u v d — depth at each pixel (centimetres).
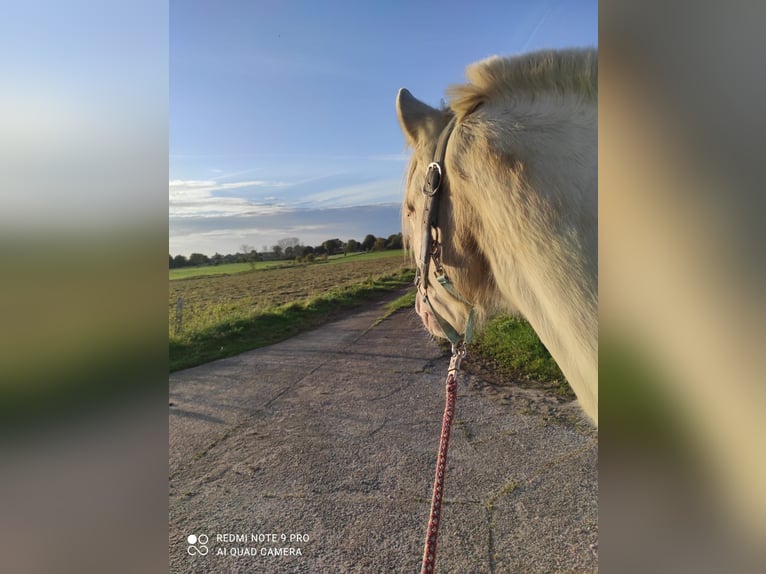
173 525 262
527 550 232
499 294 137
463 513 264
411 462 325
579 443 342
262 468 324
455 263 136
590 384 101
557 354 115
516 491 283
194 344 736
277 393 484
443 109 145
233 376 555
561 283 100
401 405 435
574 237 97
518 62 115
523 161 104
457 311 152
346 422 400
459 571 221
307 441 364
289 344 734
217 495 291
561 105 105
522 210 104
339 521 262
